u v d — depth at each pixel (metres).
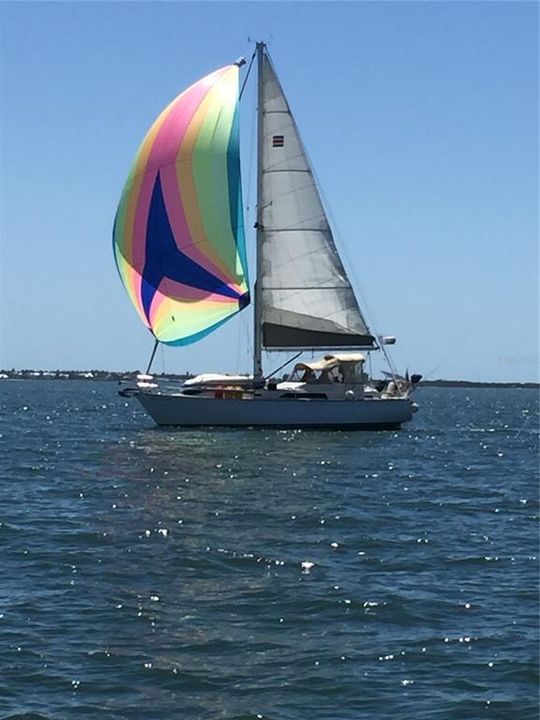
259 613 16.61
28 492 30.06
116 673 13.79
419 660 14.39
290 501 28.67
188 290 47.09
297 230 49.88
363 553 21.44
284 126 49.72
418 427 64.19
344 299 50.25
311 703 12.88
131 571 19.38
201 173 46.44
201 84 46.94
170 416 48.66
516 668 14.08
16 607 16.69
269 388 48.59
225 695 13.11
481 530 24.73
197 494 29.81
